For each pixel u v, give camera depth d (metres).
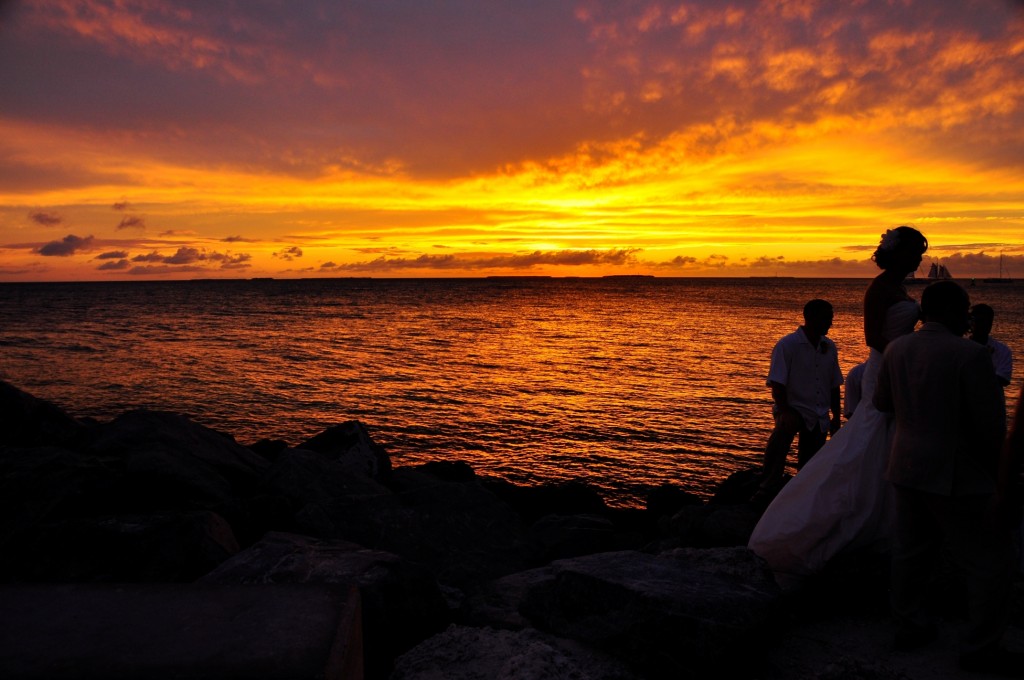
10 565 4.17
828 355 5.63
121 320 78.88
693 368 38.09
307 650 1.90
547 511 10.05
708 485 16.67
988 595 3.09
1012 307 105.00
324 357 43.50
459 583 4.82
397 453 19.61
